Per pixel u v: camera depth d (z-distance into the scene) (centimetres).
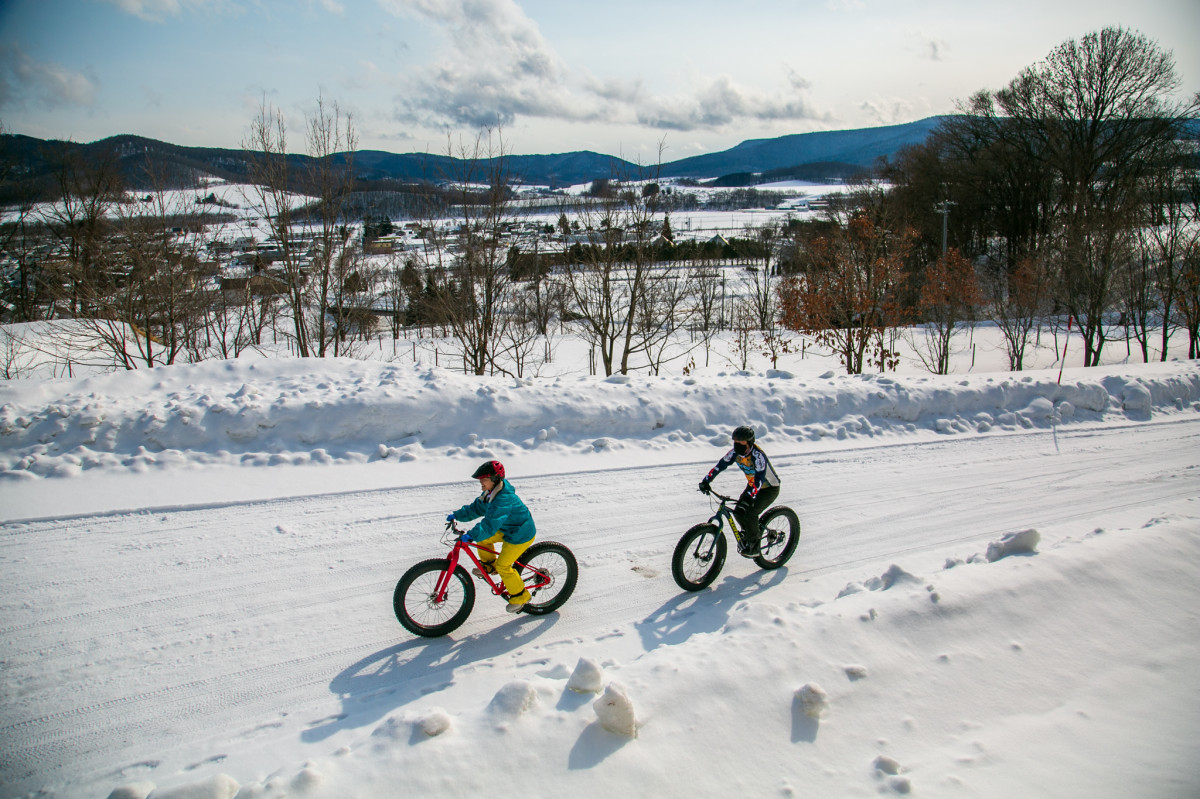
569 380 1144
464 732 376
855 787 351
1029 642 472
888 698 416
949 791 347
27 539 682
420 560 677
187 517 744
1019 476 944
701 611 602
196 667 506
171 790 342
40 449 849
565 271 2361
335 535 721
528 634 562
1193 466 980
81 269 1839
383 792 338
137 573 631
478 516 566
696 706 395
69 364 1811
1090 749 382
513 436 995
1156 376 1298
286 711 464
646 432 1047
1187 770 361
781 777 357
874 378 1256
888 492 884
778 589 641
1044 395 1222
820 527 779
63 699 467
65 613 566
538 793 340
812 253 2427
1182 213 2814
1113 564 555
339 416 938
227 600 595
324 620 571
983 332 3195
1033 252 3162
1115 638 485
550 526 760
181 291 1859
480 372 1875
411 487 843
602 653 534
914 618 477
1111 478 936
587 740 370
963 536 760
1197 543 597
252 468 870
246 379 1051
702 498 853
